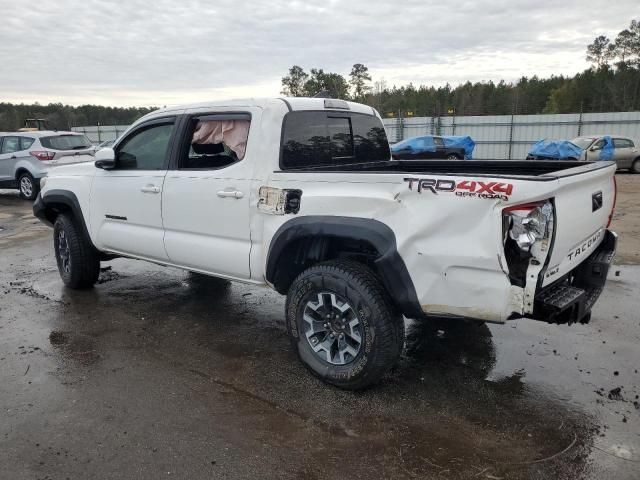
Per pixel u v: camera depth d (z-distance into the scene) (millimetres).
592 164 3658
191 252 4082
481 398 3229
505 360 3754
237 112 3775
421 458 2656
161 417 3035
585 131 28953
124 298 5211
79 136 13531
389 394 3285
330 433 2873
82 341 4152
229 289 5484
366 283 3086
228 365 3719
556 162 3988
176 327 4441
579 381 3426
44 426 2941
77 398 3252
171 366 3705
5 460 2645
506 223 2621
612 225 8789
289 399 3234
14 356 3867
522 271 2674
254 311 4832
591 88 65750
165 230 4305
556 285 2979
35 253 7332
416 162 4617
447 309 2893
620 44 73500
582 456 2648
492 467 2580
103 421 2992
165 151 4281
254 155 3617
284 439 2820
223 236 3852
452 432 2875
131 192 4496
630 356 3785
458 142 21938
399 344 3137
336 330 3297
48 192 5379
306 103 3859
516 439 2803
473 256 2715
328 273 3201
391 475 2531
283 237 3383
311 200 3264
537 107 73312
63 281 5516
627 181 16891
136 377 3535
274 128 3584
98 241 4953
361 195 3053
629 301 4945
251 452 2711
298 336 3461
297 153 3732
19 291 5477
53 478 2512
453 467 2584
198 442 2793
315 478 2518
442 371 3594
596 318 4523
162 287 5562
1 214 11055
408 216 2898
